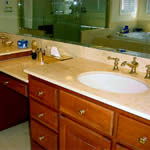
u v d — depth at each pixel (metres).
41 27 2.21
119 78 1.54
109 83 1.57
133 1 1.48
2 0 2.53
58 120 1.48
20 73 1.77
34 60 2.15
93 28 1.77
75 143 1.41
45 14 2.13
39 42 2.28
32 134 1.77
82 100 1.27
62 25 2.01
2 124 2.32
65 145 1.49
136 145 1.08
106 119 1.18
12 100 2.31
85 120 1.29
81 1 1.80
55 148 1.58
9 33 2.61
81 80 1.49
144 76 1.48
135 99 1.14
